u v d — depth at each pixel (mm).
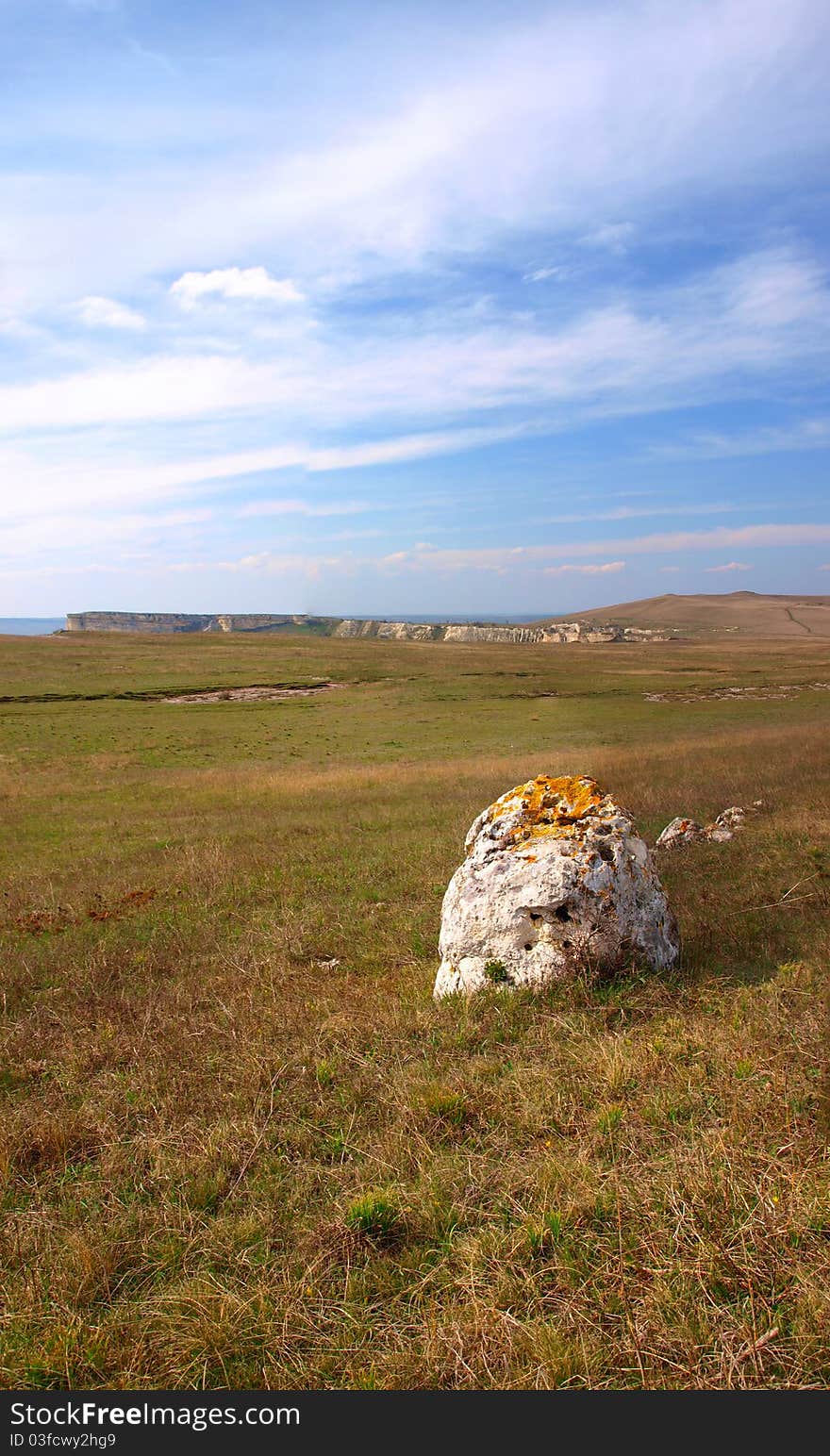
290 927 9438
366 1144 4828
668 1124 4637
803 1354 3166
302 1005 7086
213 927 9820
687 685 64312
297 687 63406
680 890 9539
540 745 35125
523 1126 4801
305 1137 4930
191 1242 4098
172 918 10367
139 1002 7520
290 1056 6031
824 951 6969
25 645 84000
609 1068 5191
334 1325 3559
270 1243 4066
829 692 57719
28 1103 5699
